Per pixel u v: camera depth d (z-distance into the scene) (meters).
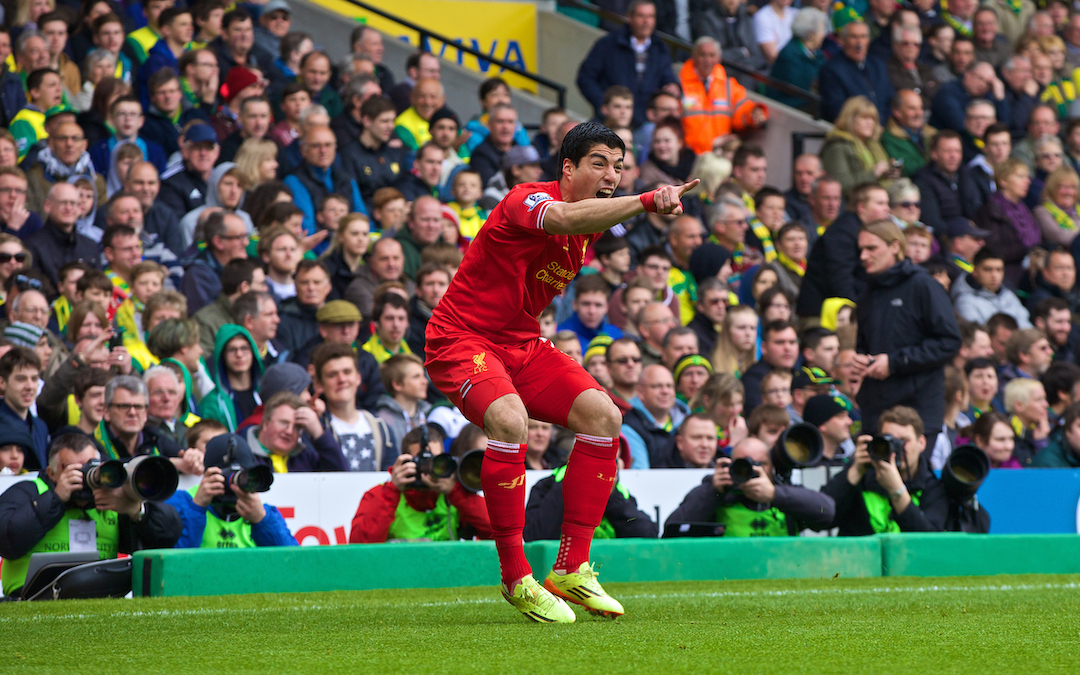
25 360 12.97
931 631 6.91
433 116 22.72
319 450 13.63
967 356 20.25
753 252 22.16
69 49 21.16
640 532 13.05
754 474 12.45
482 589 10.80
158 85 20.05
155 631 7.33
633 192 22.52
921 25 29.25
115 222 17.86
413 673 5.30
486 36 29.84
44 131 19.42
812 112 27.31
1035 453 17.61
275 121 22.55
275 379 14.34
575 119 26.80
